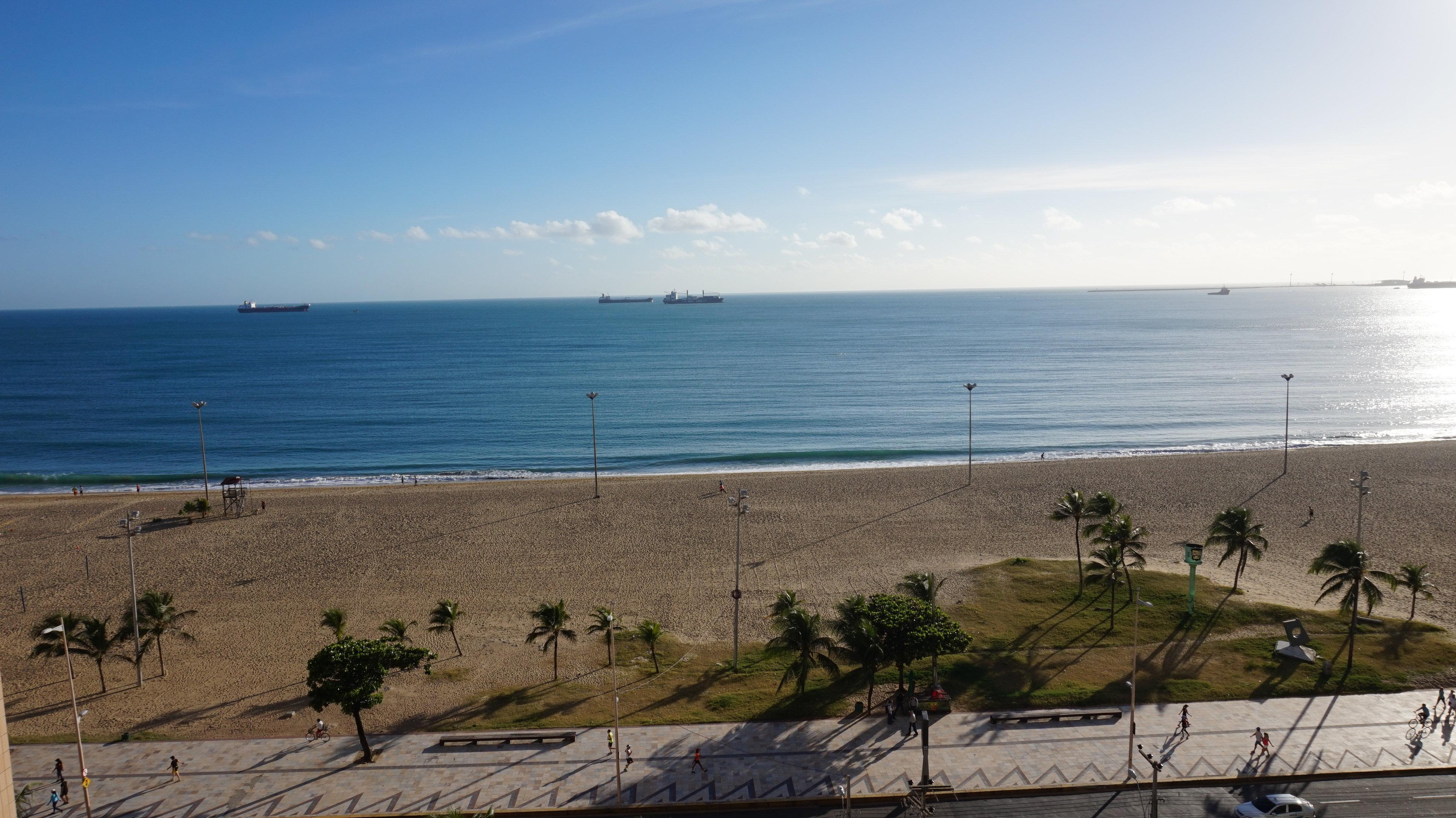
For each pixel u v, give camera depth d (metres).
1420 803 34.34
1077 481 92.31
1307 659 46.44
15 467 117.31
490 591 62.16
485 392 180.88
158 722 43.12
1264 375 193.88
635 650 51.53
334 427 142.75
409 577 65.12
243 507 85.06
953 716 41.81
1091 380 189.12
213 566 68.19
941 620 42.94
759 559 68.19
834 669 43.06
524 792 36.09
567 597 60.66
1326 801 34.53
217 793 36.28
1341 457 102.25
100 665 46.75
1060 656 48.28
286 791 36.38
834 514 81.00
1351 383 179.62
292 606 59.72
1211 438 127.12
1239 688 44.09
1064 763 37.53
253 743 40.66
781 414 152.00
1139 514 79.81
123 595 62.31
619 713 43.09
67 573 67.00
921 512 81.06
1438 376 189.12
